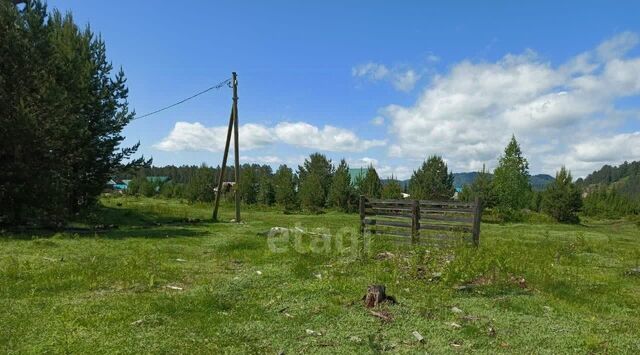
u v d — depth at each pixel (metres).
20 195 16.48
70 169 20.88
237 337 5.79
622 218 55.97
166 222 22.39
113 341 5.52
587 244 16.77
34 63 17.27
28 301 7.06
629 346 5.79
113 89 24.97
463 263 9.08
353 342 5.65
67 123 18.64
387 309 6.97
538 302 7.70
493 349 5.53
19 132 15.93
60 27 23.72
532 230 26.97
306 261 10.87
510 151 38.84
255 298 7.67
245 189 46.09
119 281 8.65
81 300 7.26
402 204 14.14
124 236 15.80
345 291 8.07
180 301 7.28
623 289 9.35
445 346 5.57
